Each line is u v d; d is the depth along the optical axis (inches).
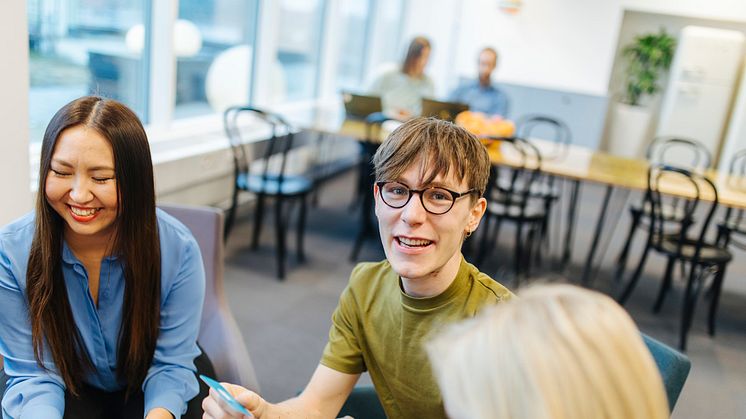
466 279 42.4
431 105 153.1
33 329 51.1
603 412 18.6
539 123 276.5
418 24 305.3
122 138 48.1
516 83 275.9
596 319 20.4
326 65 225.3
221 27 161.6
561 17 277.6
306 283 130.5
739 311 137.8
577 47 278.5
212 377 60.4
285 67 200.5
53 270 50.5
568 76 282.8
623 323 20.8
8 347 51.8
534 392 18.7
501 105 192.1
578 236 184.4
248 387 61.9
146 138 50.5
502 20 286.0
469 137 40.5
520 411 18.9
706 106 262.1
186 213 70.1
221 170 143.3
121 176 48.6
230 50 167.8
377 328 44.9
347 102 169.5
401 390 43.9
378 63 279.7
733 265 171.9
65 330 52.1
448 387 21.7
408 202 39.2
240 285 125.4
